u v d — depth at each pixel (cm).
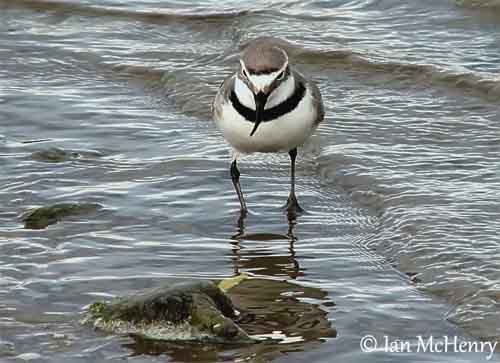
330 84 1748
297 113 1238
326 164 1443
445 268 1106
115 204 1330
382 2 2048
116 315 1003
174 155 1498
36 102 1717
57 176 1417
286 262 1174
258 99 1196
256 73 1197
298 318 1030
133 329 990
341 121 1577
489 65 1752
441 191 1312
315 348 967
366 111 1625
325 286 1106
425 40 1880
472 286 1057
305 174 1437
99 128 1611
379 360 942
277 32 1947
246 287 1109
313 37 1917
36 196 1352
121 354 958
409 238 1191
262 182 1415
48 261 1166
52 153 1488
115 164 1465
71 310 1047
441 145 1485
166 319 988
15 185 1387
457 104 1633
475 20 1930
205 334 976
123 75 1867
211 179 1416
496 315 1000
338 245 1216
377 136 1521
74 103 1719
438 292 1069
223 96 1256
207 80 1802
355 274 1134
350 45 1869
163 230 1262
